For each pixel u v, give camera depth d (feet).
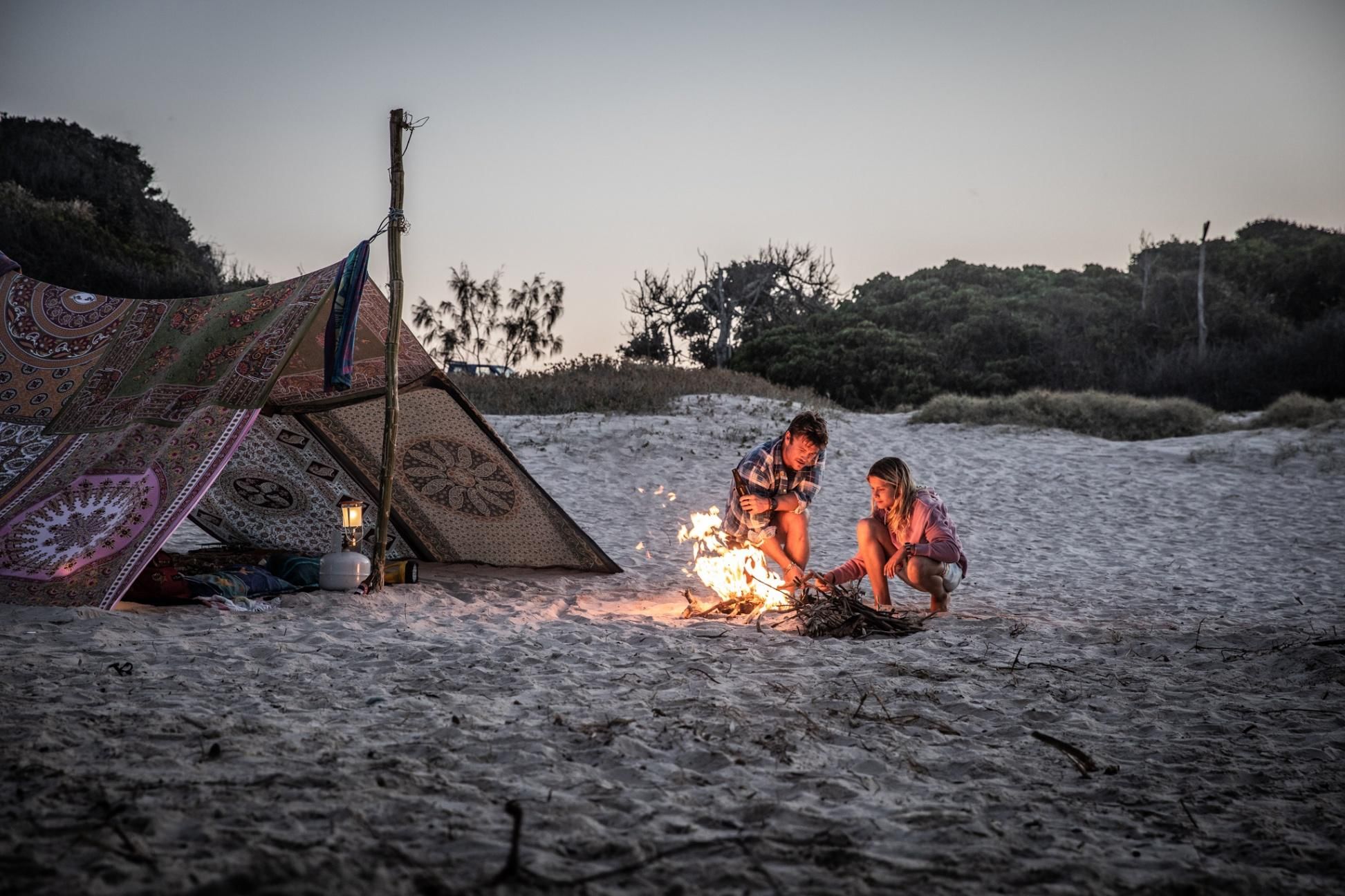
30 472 21.36
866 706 14.06
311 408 24.85
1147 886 8.17
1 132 149.48
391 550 28.30
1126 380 124.77
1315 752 12.35
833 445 60.70
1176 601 26.81
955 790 10.66
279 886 7.07
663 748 11.75
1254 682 16.28
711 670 15.98
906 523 22.40
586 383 73.41
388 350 23.08
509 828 8.86
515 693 14.24
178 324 23.56
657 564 31.96
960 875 8.25
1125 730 13.37
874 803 10.11
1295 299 156.25
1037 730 13.01
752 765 11.20
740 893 7.73
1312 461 56.75
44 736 10.76
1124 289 164.76
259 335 22.03
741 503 23.15
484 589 24.61
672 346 166.09
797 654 17.52
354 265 21.83
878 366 128.57
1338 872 8.72
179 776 9.73
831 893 7.77
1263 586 29.71
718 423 62.95
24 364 23.79
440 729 12.06
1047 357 138.41
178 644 16.39
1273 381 108.37
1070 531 42.75
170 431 21.09
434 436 27.07
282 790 9.47
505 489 27.48
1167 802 10.39
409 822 8.87
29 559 19.25
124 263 129.08
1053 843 9.12
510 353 96.63
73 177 148.05
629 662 16.58
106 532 19.49
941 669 16.49
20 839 7.89
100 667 14.47
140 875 7.29
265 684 14.14
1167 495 50.52
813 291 169.68
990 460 58.44
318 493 27.25
